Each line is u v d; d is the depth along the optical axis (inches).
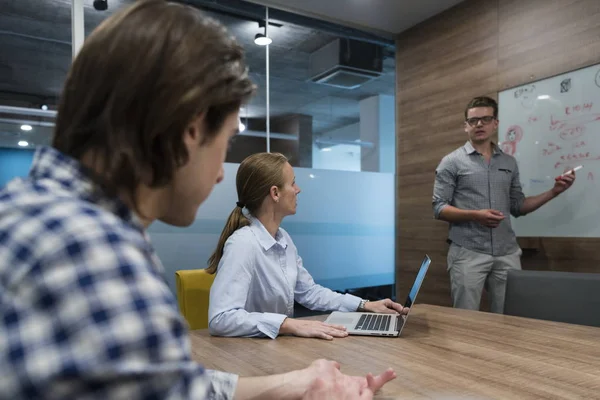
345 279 154.6
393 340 45.8
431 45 150.1
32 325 11.5
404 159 160.9
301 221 147.2
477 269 107.8
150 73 14.9
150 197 17.3
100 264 12.1
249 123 141.9
